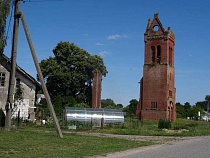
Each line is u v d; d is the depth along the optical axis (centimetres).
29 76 3897
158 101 6656
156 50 6888
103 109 4462
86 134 2705
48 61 7444
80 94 7444
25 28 2041
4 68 3781
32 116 3872
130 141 2102
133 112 8806
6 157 1138
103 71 8025
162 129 3909
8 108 2130
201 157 1337
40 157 1181
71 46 7506
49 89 7400
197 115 9931
